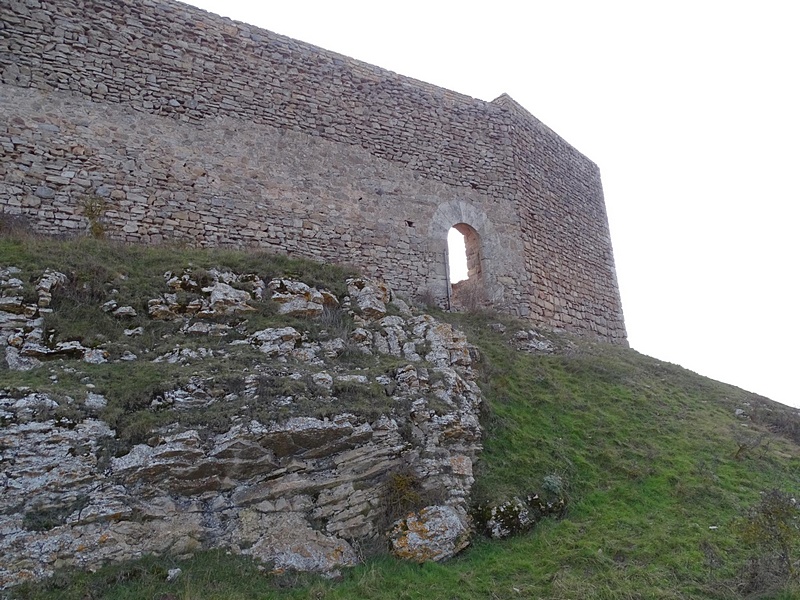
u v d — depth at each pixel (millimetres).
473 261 17859
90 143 12406
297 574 6602
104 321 9008
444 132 17859
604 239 22656
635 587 6961
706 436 11719
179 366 8250
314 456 7648
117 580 5938
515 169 18906
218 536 6688
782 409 14523
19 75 11977
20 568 5691
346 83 16344
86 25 12914
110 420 6914
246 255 12312
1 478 6078
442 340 11391
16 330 8133
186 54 14047
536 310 17922
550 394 12375
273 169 14500
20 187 11484
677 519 8586
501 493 8648
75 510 6203
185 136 13562
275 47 15406
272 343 9438
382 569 6949
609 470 10000
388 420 8297
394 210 16125
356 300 11797
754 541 7793
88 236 11703
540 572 7258
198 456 6898
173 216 12977
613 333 21219
